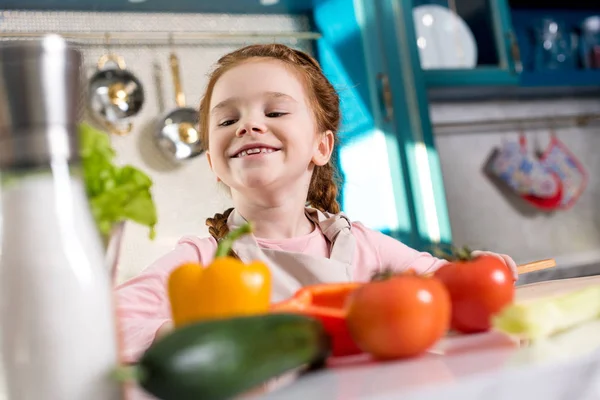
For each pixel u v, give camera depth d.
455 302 0.63
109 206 0.45
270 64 1.27
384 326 0.52
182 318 0.55
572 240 2.90
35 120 0.39
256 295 0.54
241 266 0.55
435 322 0.54
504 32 2.57
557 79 2.67
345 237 1.29
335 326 0.56
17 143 0.39
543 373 0.46
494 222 2.76
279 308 0.56
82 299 0.39
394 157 2.24
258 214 1.25
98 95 2.17
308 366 0.53
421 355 0.55
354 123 2.35
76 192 0.41
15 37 2.05
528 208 2.84
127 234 2.15
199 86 2.31
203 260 1.21
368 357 0.57
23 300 0.38
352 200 2.35
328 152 1.39
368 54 2.29
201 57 2.33
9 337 0.38
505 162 2.76
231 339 0.41
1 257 0.39
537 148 2.91
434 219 2.22
